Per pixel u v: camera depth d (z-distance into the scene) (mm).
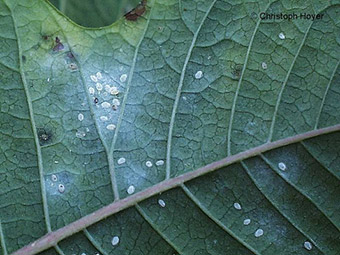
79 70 58
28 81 58
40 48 57
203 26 59
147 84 59
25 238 58
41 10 57
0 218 58
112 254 59
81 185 59
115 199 59
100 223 59
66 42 58
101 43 58
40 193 58
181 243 59
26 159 58
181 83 59
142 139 59
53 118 58
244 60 59
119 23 58
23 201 58
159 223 59
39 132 58
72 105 58
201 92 59
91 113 58
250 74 59
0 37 57
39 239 58
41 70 58
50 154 58
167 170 59
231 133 59
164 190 59
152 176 59
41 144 58
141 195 59
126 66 58
